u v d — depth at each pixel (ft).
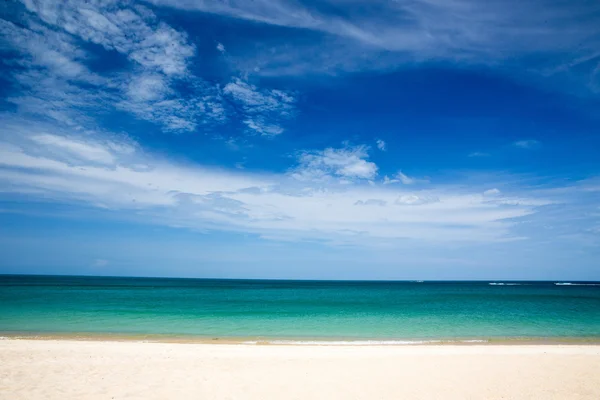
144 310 118.73
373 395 34.40
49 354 48.65
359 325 89.45
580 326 89.51
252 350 56.18
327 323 92.68
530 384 38.29
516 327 87.40
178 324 88.07
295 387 36.42
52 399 31.42
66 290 245.24
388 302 170.40
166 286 398.62
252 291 297.74
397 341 68.90
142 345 58.54
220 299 182.09
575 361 48.70
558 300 188.34
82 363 44.19
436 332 79.71
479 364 46.70
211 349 56.49
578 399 33.78
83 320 92.12
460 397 34.14
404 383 38.27
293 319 99.66
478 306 147.54
